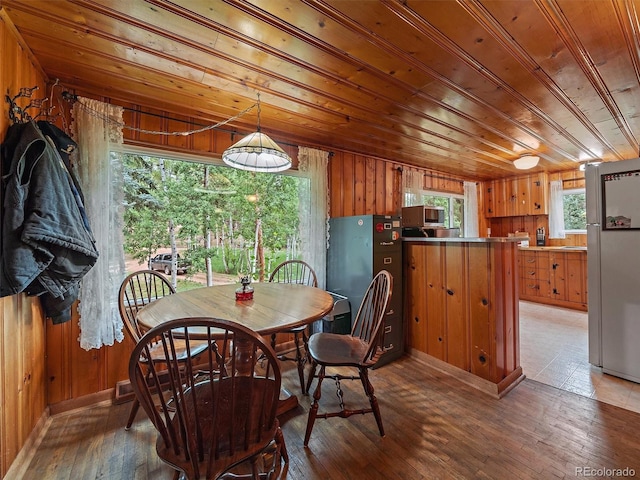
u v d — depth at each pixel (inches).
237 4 49.5
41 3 49.0
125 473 55.6
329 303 66.9
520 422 68.6
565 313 159.5
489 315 82.6
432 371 95.7
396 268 108.6
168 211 98.9
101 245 74.7
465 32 57.0
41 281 55.6
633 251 85.4
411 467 56.0
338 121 102.4
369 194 147.3
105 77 72.7
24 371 59.1
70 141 67.0
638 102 87.9
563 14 52.6
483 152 143.3
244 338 36.7
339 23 54.5
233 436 37.3
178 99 84.1
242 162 81.5
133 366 36.0
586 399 77.2
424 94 82.7
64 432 66.9
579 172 182.9
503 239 81.8
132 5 49.6
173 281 100.0
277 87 78.0
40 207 51.9
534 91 80.7
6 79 52.4
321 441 63.3
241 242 113.2
